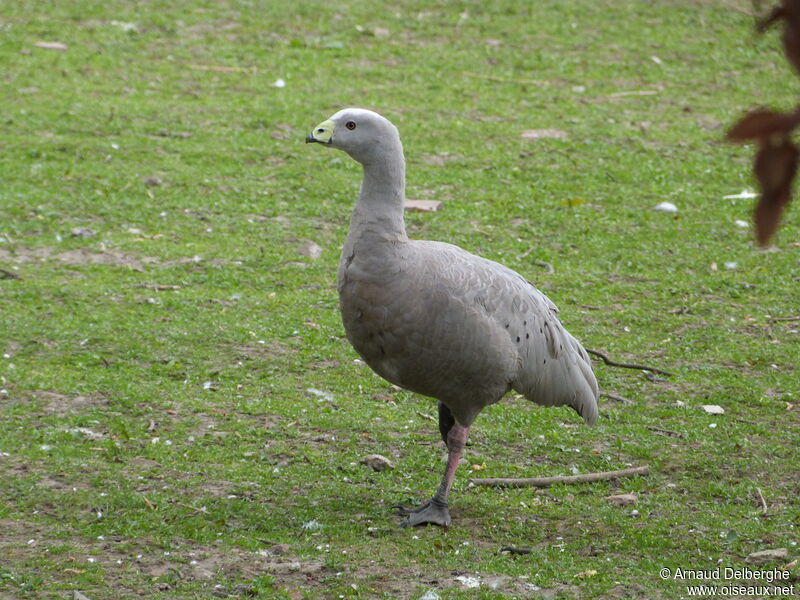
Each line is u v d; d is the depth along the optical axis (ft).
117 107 69.36
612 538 29.04
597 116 72.64
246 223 53.93
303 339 42.34
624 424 36.70
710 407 37.96
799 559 27.73
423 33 89.04
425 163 63.16
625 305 47.16
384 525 29.32
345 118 28.63
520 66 82.43
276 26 88.89
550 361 30.89
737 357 42.29
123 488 30.50
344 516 29.76
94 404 36.04
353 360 40.98
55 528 28.17
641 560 27.81
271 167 61.46
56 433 33.58
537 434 35.76
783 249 53.93
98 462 32.07
